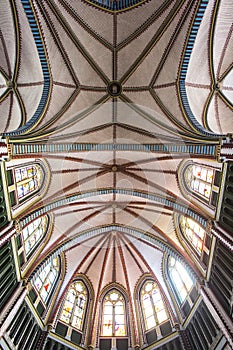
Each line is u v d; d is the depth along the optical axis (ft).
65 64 57.26
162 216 71.31
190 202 62.18
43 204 62.23
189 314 62.28
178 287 69.62
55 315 65.82
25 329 57.62
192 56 53.83
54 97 58.54
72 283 76.02
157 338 66.85
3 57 50.65
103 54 58.80
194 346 60.18
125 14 54.54
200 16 48.80
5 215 51.88
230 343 47.93
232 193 49.21
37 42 51.88
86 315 73.92
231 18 49.62
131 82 61.16
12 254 55.31
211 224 53.62
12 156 49.78
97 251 79.41
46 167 63.98
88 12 53.98
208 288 56.59
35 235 64.90
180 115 58.65
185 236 68.33
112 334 71.46
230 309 50.29
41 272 67.46
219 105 56.65
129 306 75.56
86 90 61.16
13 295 54.75
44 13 50.21
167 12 52.16
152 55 57.41
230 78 55.26
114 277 80.38
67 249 75.10
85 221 74.23
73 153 63.52
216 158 50.16
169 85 58.13
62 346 64.80
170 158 62.54
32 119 56.59
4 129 54.39
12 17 47.50
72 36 55.16
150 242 75.00
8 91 52.75
